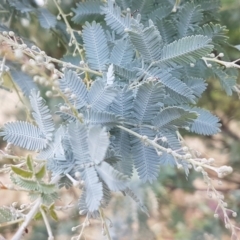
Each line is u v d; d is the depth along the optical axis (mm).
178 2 288
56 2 314
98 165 215
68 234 402
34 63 218
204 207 437
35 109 233
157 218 429
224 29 282
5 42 247
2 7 319
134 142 238
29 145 233
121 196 410
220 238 417
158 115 238
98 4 299
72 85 236
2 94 419
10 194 434
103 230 237
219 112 406
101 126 230
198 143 433
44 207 216
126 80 255
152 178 235
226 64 270
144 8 293
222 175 212
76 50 319
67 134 226
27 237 392
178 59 248
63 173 219
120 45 264
